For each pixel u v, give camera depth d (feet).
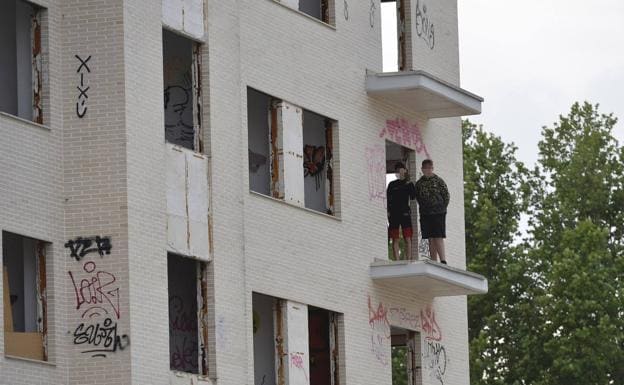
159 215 193.16
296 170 220.23
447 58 256.11
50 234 186.60
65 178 189.06
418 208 244.22
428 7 251.80
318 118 229.45
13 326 184.75
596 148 443.32
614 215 441.68
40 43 188.75
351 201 230.27
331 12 230.48
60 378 185.57
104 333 186.91
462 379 252.21
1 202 180.34
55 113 188.75
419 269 231.09
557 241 431.84
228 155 205.87
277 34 218.79
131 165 189.57
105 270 187.73
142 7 193.47
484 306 423.64
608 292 402.31
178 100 206.18
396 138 240.94
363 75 234.99
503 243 430.61
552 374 405.80
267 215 213.46
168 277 204.13
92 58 190.19
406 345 245.65
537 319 414.41
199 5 203.62
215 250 202.08
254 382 213.05
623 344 402.93
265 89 215.92
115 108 189.37
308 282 220.02
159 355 190.70
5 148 181.68
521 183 440.45
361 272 230.68
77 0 191.01
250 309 208.03
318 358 228.63
